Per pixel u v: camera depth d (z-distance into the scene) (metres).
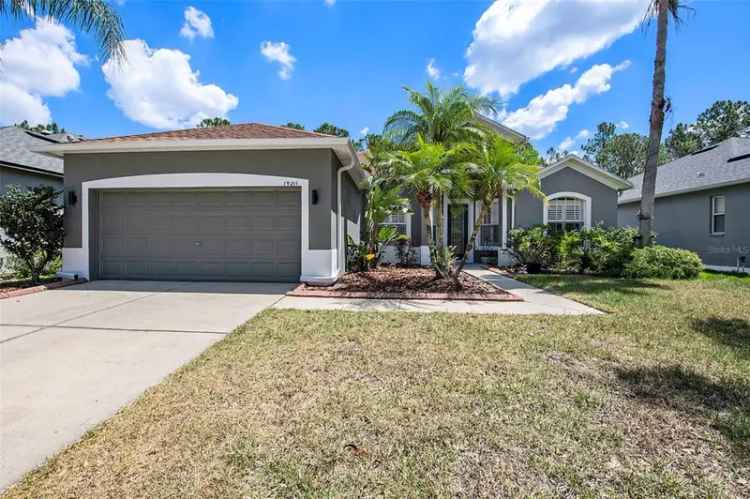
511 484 2.16
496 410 2.99
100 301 7.29
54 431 2.67
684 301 7.41
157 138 9.55
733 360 4.13
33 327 5.42
